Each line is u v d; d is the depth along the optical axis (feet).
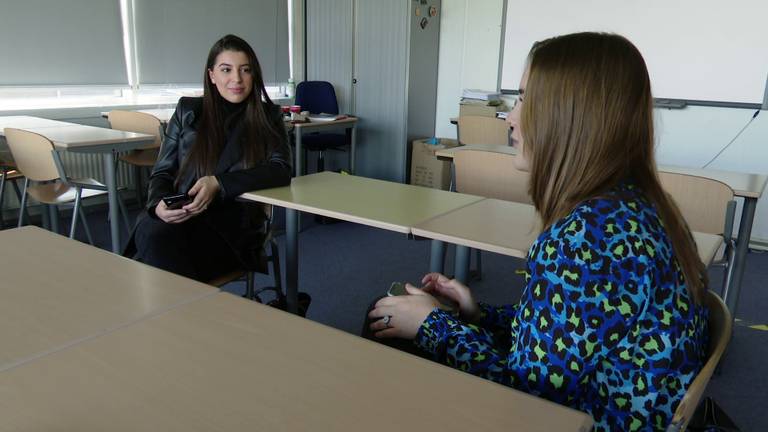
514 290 10.17
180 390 2.34
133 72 14.85
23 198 10.39
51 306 3.14
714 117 13.29
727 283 7.55
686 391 2.45
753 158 13.05
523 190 8.44
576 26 14.67
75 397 2.27
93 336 2.80
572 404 2.53
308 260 11.27
